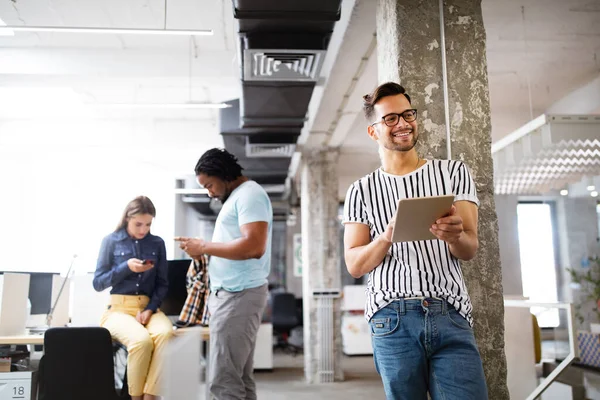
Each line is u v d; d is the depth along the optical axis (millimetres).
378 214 1771
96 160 9461
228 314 2711
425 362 1641
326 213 7699
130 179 9664
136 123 8930
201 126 8992
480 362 1631
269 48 3697
